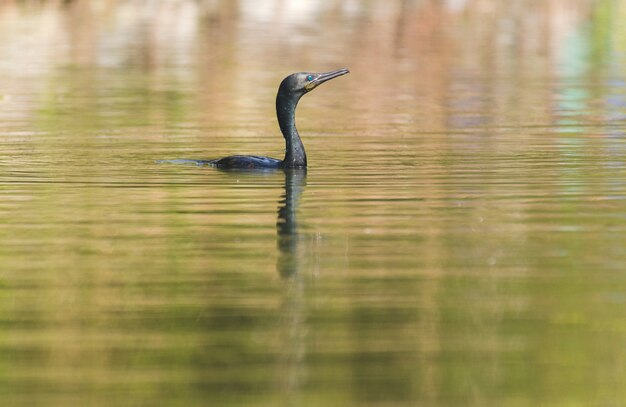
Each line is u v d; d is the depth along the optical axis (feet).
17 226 47.75
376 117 82.28
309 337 34.12
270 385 30.73
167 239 45.37
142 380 31.09
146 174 59.57
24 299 37.76
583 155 64.59
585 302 37.01
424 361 32.30
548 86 96.68
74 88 95.55
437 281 39.37
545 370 31.71
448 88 96.53
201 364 32.17
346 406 29.48
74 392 30.30
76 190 55.42
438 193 53.83
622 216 48.67
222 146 70.54
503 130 75.25
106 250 43.75
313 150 67.67
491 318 35.55
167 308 36.76
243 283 39.34
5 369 31.83
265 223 48.03
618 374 31.24
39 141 71.31
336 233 46.09
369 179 57.72
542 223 47.55
